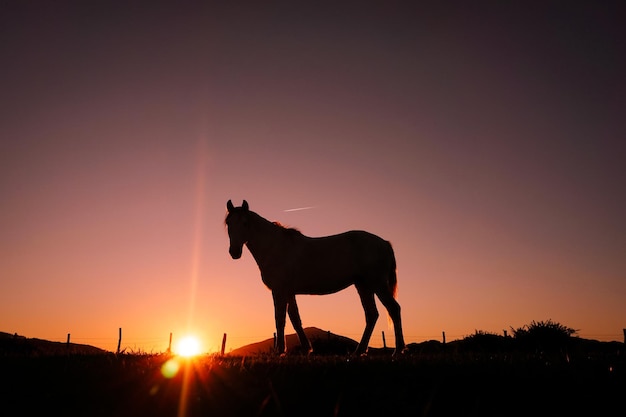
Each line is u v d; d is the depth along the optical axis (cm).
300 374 803
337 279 1279
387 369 816
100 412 689
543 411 649
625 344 1540
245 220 1250
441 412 648
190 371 841
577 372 780
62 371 865
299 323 1284
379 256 1316
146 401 720
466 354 1020
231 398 712
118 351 1171
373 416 636
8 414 677
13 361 959
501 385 728
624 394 691
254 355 1199
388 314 1315
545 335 1809
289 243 1264
